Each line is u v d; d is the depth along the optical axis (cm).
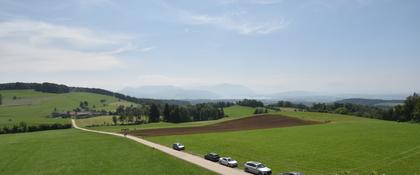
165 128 12256
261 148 7119
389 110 16612
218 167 5441
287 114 15038
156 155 5994
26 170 5016
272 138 8419
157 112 18412
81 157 5916
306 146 7112
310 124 11562
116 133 11112
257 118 14350
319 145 7156
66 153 6462
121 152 6381
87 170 4819
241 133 9700
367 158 5781
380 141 7175
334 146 6944
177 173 4566
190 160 6050
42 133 12162
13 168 5219
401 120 15088
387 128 9356
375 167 5181
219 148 7331
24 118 19762
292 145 7306
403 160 5441
